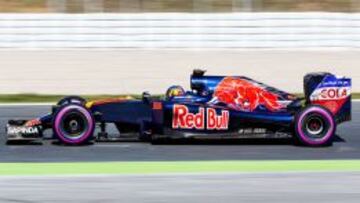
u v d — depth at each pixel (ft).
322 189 90.07
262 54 241.76
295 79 214.69
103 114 123.95
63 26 240.94
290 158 113.70
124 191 88.07
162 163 108.58
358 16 247.50
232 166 106.63
